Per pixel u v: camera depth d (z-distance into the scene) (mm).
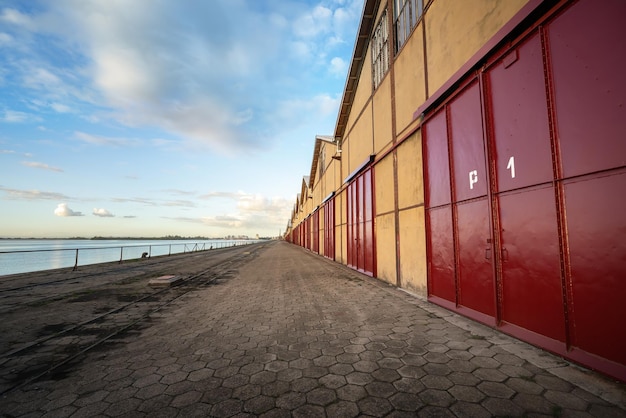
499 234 4301
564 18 3248
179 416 2320
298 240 51281
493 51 4324
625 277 2635
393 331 4383
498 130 4309
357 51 12258
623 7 2686
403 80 7852
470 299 5012
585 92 3016
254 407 2424
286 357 3510
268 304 6492
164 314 5781
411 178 7332
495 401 2414
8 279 11367
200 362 3418
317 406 2414
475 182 4844
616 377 2619
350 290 7957
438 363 3203
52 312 6016
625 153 2646
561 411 2252
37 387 2869
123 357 3615
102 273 13227
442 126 5875
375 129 10500
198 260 21406
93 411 2424
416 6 7172
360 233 12258
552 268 3383
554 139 3375
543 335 3512
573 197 3145
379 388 2691
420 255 6848
